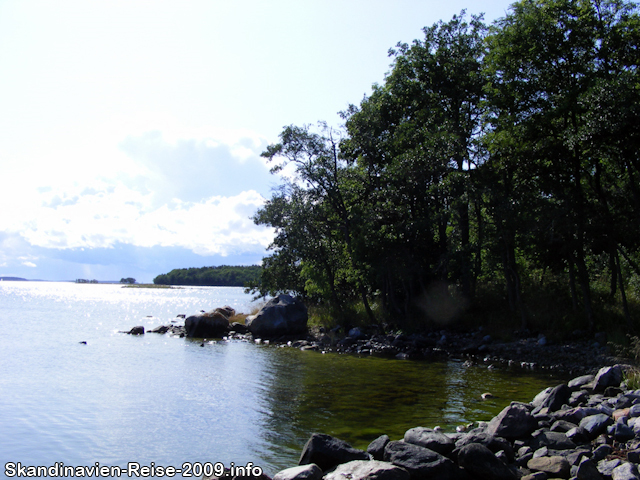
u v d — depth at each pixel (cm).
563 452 830
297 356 2231
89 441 1023
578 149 2119
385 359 2153
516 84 2303
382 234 2783
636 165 1973
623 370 1320
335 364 2000
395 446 830
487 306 2786
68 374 1738
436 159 2592
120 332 3203
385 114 3117
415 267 2795
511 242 2403
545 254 2430
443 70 2938
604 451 791
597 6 2128
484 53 2833
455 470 781
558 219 2102
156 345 2575
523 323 2423
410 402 1337
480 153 2539
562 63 2205
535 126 2195
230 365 1956
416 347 2420
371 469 741
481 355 2233
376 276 2883
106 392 1466
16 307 5966
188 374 1756
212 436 1056
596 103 1855
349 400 1370
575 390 1266
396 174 2711
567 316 2344
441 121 2889
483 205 2467
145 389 1511
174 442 1020
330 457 838
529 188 2336
